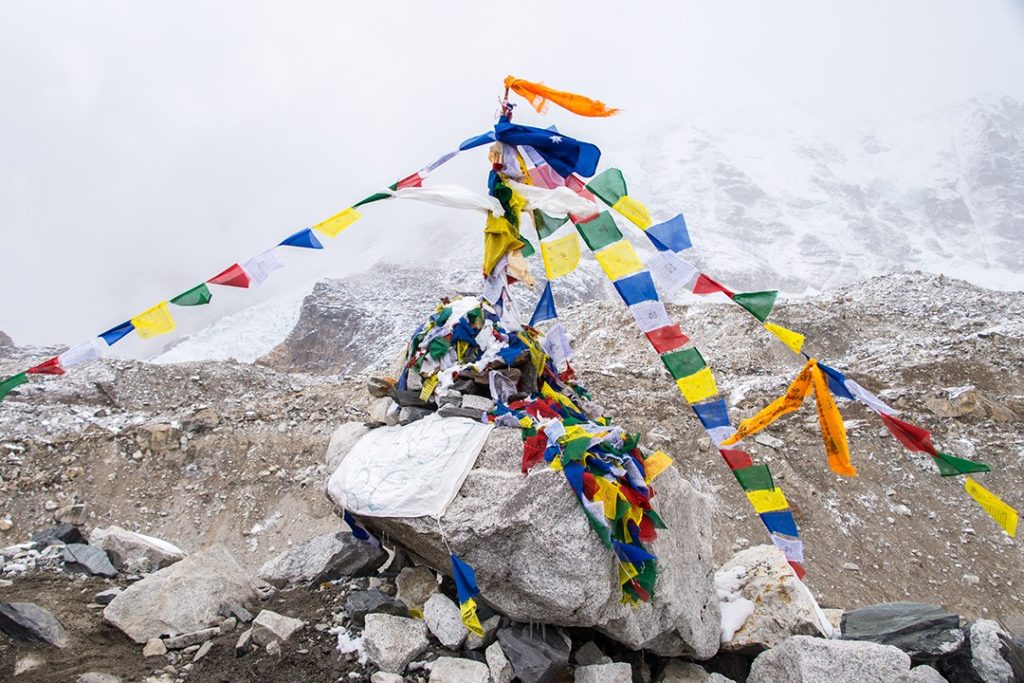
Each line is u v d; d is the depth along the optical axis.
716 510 16.11
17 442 17.17
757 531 15.70
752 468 6.81
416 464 7.20
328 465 8.55
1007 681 6.92
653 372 24.30
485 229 7.99
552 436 6.73
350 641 6.87
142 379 28.64
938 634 7.36
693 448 18.06
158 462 17.20
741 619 8.04
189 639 6.96
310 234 6.84
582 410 8.26
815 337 30.42
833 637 7.94
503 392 7.78
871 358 26.66
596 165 7.81
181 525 15.73
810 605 8.05
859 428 19.20
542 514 6.27
